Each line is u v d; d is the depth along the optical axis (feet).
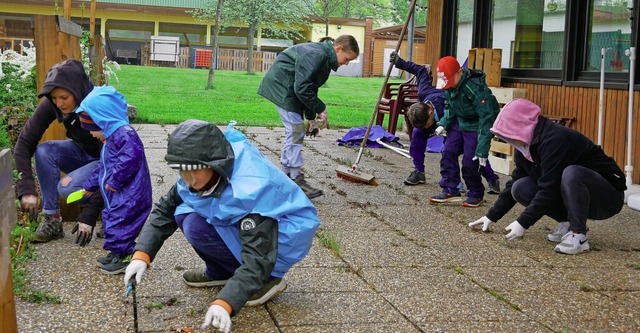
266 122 42.80
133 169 13.70
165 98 58.03
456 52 35.94
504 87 30.07
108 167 13.83
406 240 17.38
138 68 102.32
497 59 29.43
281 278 12.47
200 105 53.11
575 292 13.83
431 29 37.47
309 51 21.54
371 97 72.02
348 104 62.54
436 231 18.42
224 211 10.89
